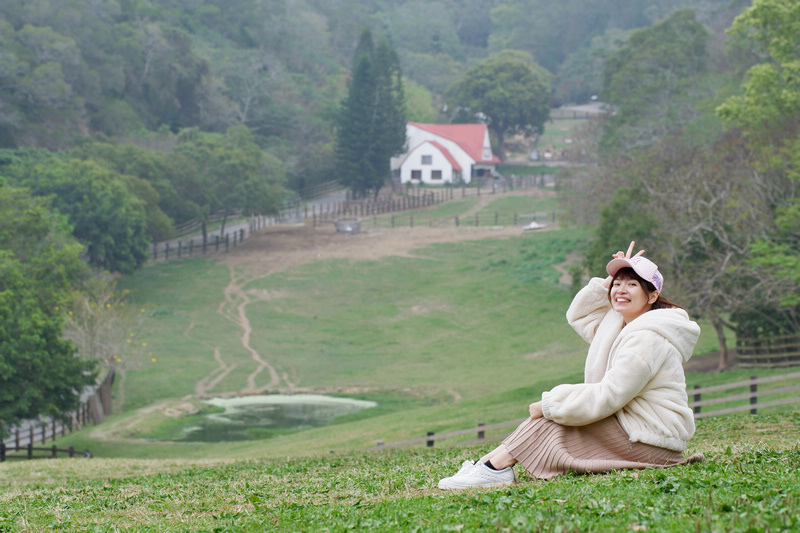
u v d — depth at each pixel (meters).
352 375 40.97
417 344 46.44
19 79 84.25
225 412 35.16
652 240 30.67
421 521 4.78
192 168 71.88
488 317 50.03
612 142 64.19
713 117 50.94
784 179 30.58
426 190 105.25
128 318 39.19
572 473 5.91
